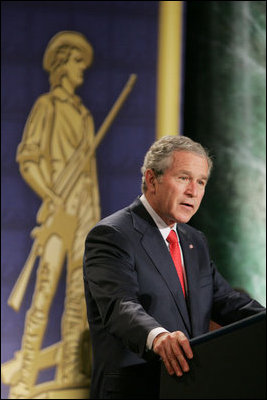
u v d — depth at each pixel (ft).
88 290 15.07
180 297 15.01
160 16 35.45
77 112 35.14
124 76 35.40
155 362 12.43
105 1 35.17
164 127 35.60
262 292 36.99
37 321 34.78
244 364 10.66
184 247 16.24
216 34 36.29
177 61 35.53
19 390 34.58
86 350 35.24
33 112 34.71
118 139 35.47
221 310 16.39
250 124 36.65
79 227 35.24
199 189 15.14
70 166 35.14
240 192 36.76
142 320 12.73
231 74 36.50
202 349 11.21
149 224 15.58
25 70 34.63
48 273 34.88
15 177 34.60
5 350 34.58
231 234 36.76
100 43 35.19
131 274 14.47
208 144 36.50
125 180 35.50
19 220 34.68
